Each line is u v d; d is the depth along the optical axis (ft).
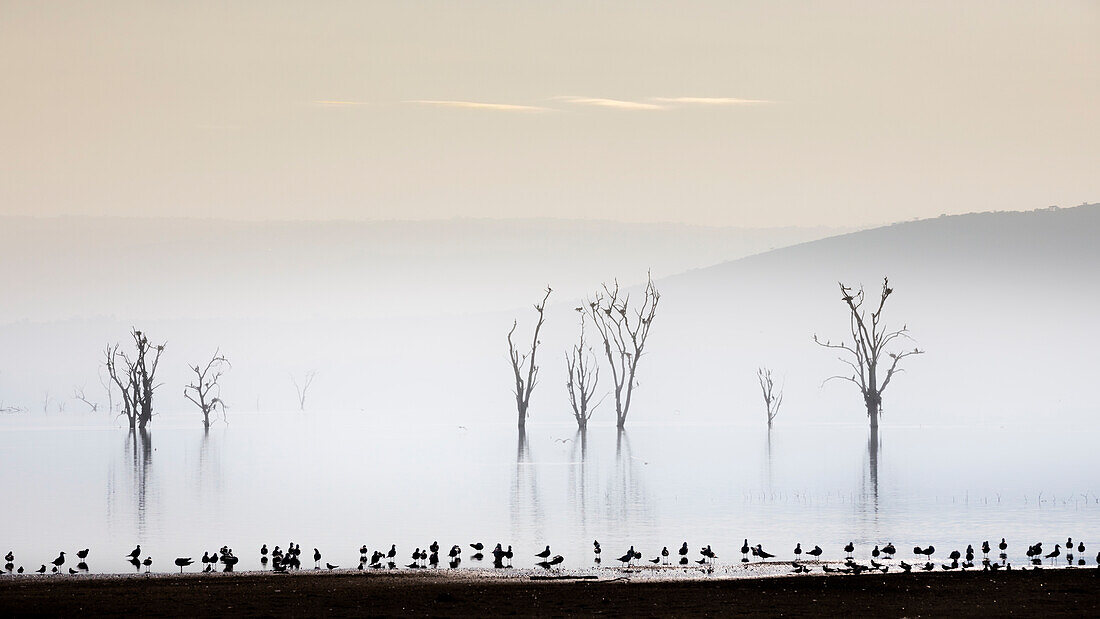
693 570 151.12
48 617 120.37
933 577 140.36
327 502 244.22
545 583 139.44
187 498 254.27
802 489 260.42
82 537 194.80
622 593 131.64
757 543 180.24
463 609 122.72
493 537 191.42
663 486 271.90
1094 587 132.46
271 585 139.13
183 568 162.50
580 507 232.53
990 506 225.15
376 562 159.84
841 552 168.76
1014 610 120.06
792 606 123.24
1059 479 276.41
